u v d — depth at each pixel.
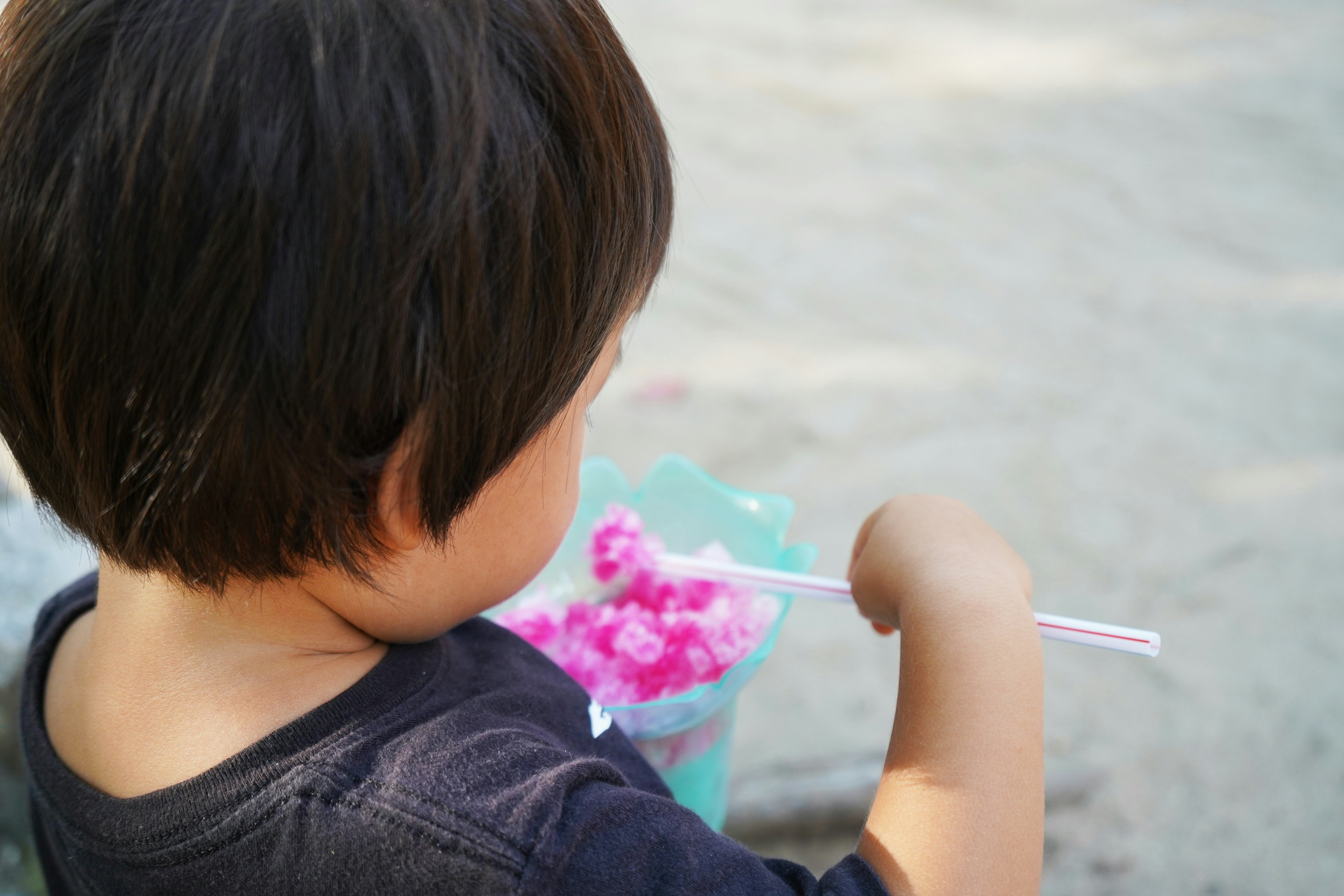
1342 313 2.92
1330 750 1.71
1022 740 0.65
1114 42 4.77
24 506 1.66
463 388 0.48
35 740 0.64
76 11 0.46
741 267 3.13
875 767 1.67
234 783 0.54
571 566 1.08
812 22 5.00
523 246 0.47
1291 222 3.38
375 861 0.52
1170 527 2.17
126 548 0.52
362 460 0.48
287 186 0.43
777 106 4.20
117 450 0.48
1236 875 1.54
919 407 2.54
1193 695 1.81
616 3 5.16
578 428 0.62
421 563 0.58
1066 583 2.03
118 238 0.45
